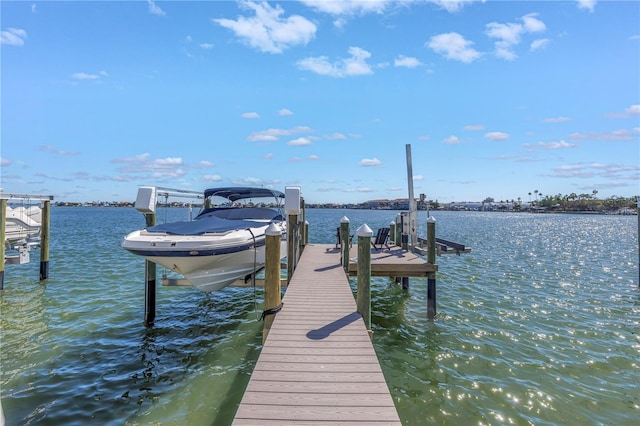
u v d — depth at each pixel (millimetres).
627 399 4652
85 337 6844
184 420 4316
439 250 9305
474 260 16016
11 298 9391
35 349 6270
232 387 5105
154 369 5621
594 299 9375
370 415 2861
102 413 4457
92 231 30094
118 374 5453
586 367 5508
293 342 4207
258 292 10156
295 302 5738
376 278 12195
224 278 7664
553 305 8781
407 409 4430
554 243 24406
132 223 43250
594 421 4211
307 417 2820
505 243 24125
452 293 9977
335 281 7129
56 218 57375
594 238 29312
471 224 53875
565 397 4688
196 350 6348
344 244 8164
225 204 11656
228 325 7605
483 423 4156
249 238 7469
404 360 5770
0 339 6688
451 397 4691
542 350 6117
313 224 44781
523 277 12195
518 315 7992
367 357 3854
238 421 2752
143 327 7414
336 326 4715
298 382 3334
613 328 7188
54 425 4215
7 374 5406
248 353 6246
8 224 13391
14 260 10836
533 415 4312
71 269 13234
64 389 5008
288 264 7855
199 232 7051
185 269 6801
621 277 12367
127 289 10383
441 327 7262
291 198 7801
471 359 5785
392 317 7941
